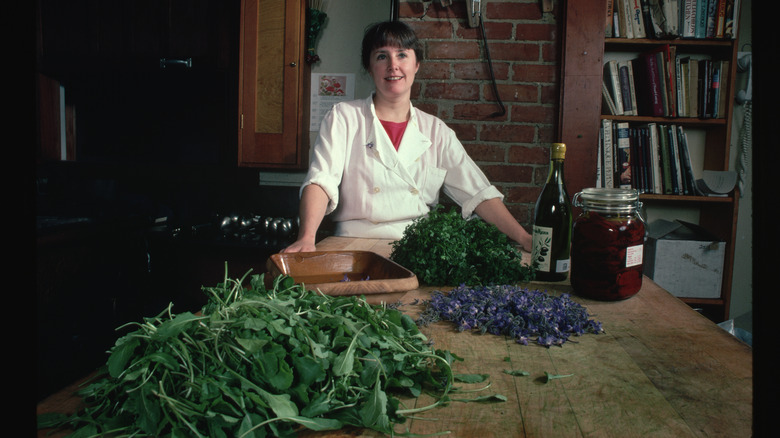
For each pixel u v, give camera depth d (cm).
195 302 296
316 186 190
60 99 336
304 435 58
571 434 59
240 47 284
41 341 225
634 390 71
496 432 59
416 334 77
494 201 201
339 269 120
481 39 271
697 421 62
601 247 110
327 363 61
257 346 58
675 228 283
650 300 115
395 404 62
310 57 289
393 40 199
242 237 290
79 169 326
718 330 96
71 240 240
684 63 273
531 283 127
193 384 55
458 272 117
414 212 212
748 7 301
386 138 208
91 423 56
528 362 80
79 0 309
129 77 318
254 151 290
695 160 304
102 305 262
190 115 327
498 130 274
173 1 295
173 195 329
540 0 266
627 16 271
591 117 265
